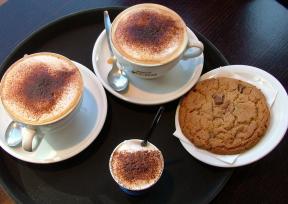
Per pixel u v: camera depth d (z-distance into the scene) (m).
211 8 0.47
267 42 0.45
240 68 0.40
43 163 0.36
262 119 0.37
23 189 0.36
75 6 0.46
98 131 0.37
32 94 0.34
